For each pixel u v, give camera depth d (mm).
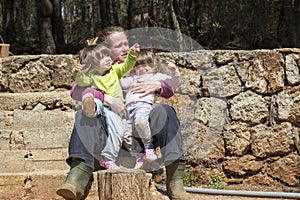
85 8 14602
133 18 12172
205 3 10930
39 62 5676
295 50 5141
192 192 4766
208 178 5105
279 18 10609
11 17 12945
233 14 10945
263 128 5152
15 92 5695
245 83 5176
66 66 5633
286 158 5129
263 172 5145
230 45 10797
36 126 5188
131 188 3414
